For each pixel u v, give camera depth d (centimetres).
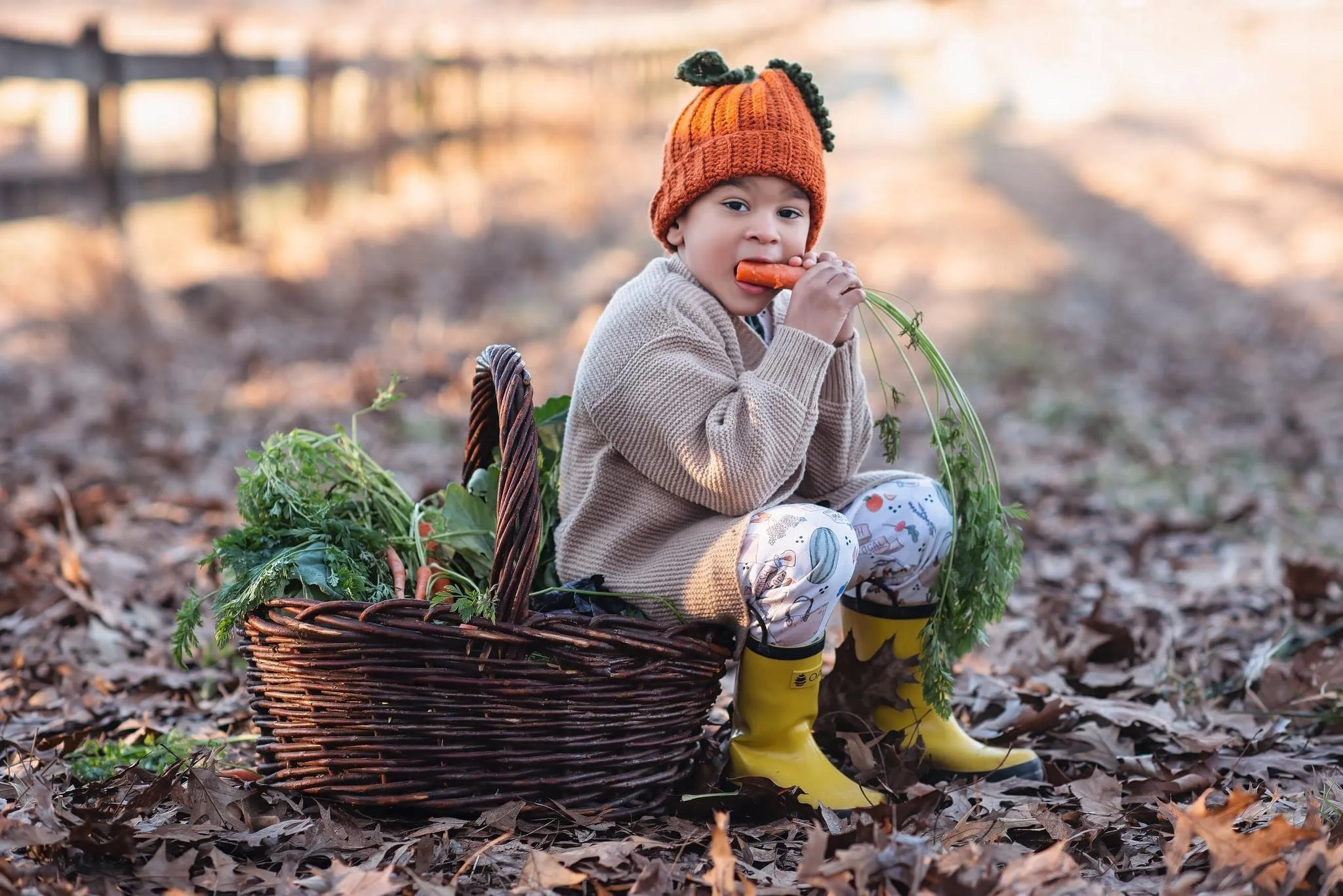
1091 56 3183
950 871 207
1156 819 241
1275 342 934
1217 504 525
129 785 248
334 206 1164
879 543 262
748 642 249
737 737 257
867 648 276
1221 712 302
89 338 735
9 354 687
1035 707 305
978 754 269
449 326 886
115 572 393
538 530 230
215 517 468
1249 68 2927
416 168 1340
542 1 2659
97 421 591
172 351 750
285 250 1002
